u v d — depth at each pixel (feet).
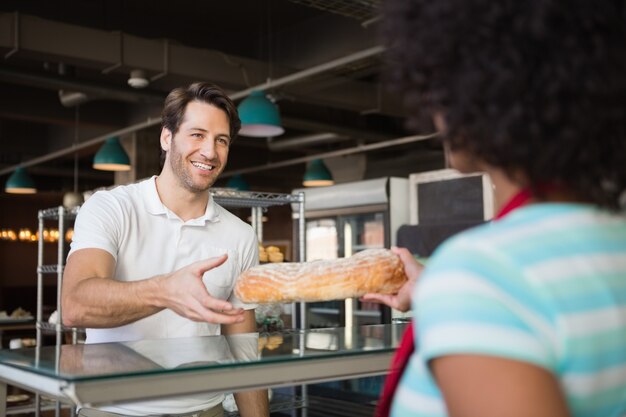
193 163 6.16
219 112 6.22
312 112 29.30
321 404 11.70
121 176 31.58
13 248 47.39
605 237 1.80
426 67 1.86
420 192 18.70
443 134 1.92
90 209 5.89
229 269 6.52
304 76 18.85
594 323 1.68
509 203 1.94
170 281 3.77
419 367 1.93
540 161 1.74
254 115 17.22
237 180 34.99
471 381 1.61
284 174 41.55
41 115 28.30
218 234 6.50
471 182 17.35
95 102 29.55
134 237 6.05
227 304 3.57
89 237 5.69
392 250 3.47
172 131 6.22
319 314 19.39
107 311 4.36
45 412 15.72
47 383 2.73
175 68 21.35
